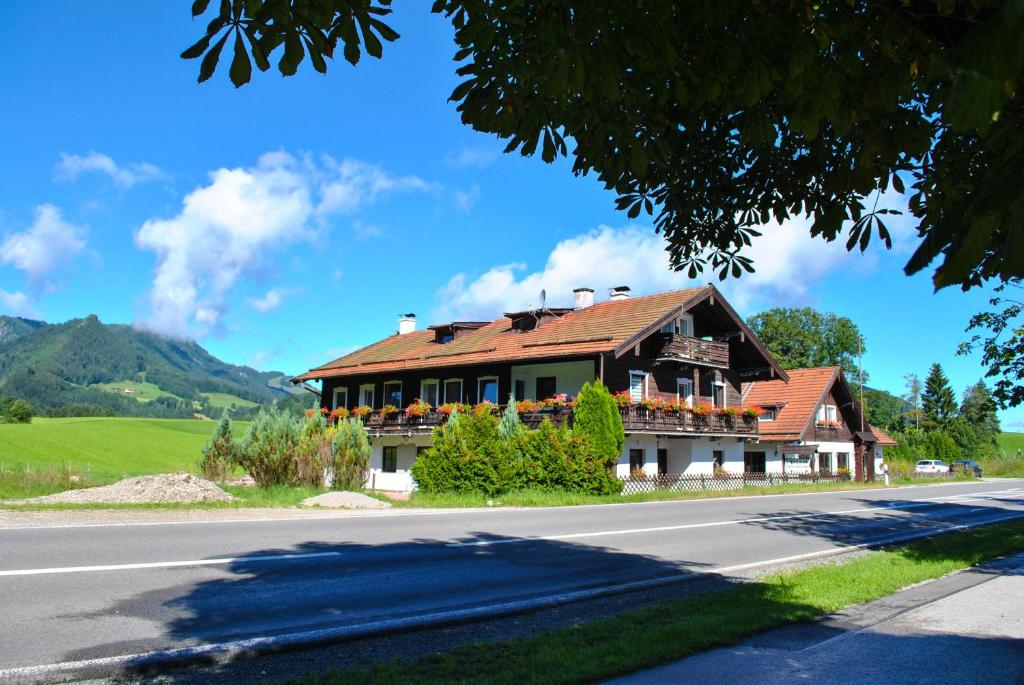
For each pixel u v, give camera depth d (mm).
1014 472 63594
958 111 1081
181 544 9805
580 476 23828
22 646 5043
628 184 4941
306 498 18312
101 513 13148
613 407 25359
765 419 40281
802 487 34125
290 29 2611
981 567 9938
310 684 4211
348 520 13969
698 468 32344
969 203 1304
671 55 3105
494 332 35531
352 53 2791
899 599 7438
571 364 29766
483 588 7688
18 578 7176
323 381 39875
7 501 14438
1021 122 2150
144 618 5918
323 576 7977
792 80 3303
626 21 2961
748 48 3287
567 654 4902
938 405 91688
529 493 22859
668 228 5574
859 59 3396
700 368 32688
